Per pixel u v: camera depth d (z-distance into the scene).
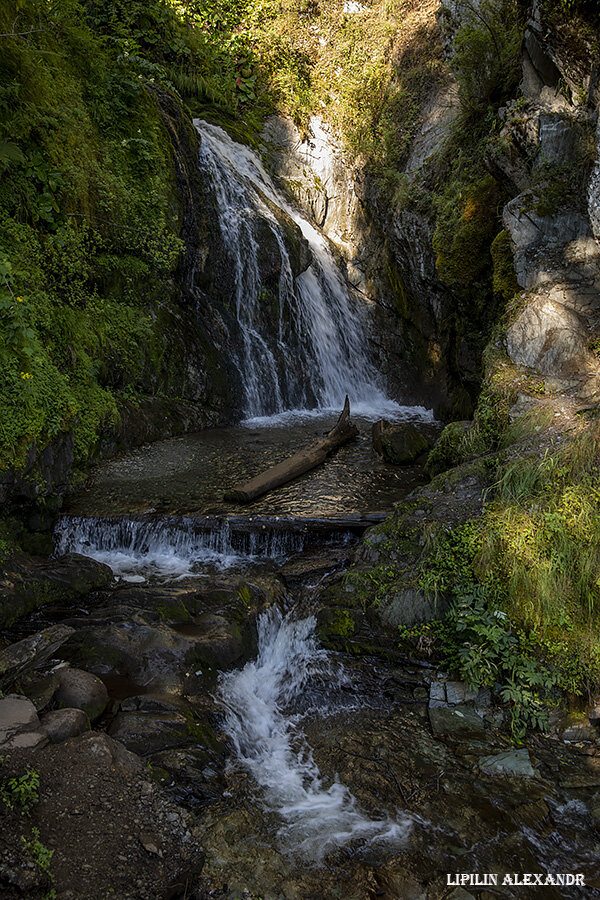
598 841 3.52
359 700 4.68
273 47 14.09
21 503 5.82
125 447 8.40
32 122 7.17
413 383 12.01
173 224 9.64
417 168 11.28
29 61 7.21
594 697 4.34
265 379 11.06
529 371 6.50
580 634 4.50
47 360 6.36
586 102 6.61
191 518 6.33
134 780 3.44
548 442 5.67
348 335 12.84
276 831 3.53
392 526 5.72
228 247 10.84
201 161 10.88
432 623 4.97
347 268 13.54
